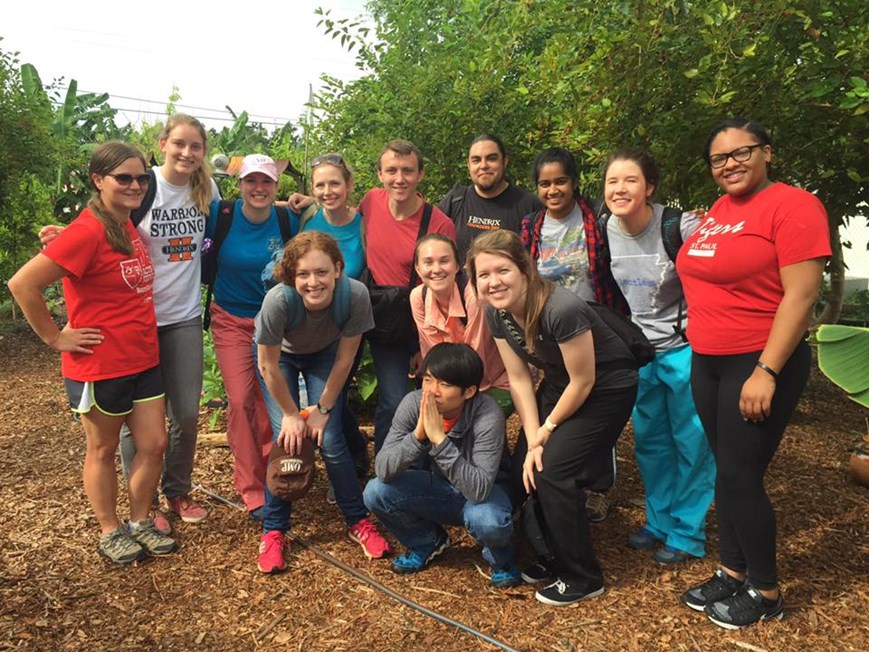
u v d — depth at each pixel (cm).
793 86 436
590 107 443
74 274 305
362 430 525
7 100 1024
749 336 275
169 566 344
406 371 398
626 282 345
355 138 618
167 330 367
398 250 393
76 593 318
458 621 298
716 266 278
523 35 562
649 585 325
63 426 573
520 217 431
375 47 612
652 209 336
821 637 284
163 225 357
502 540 311
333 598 316
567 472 304
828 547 360
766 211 268
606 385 305
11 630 289
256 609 308
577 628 293
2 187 1041
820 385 670
